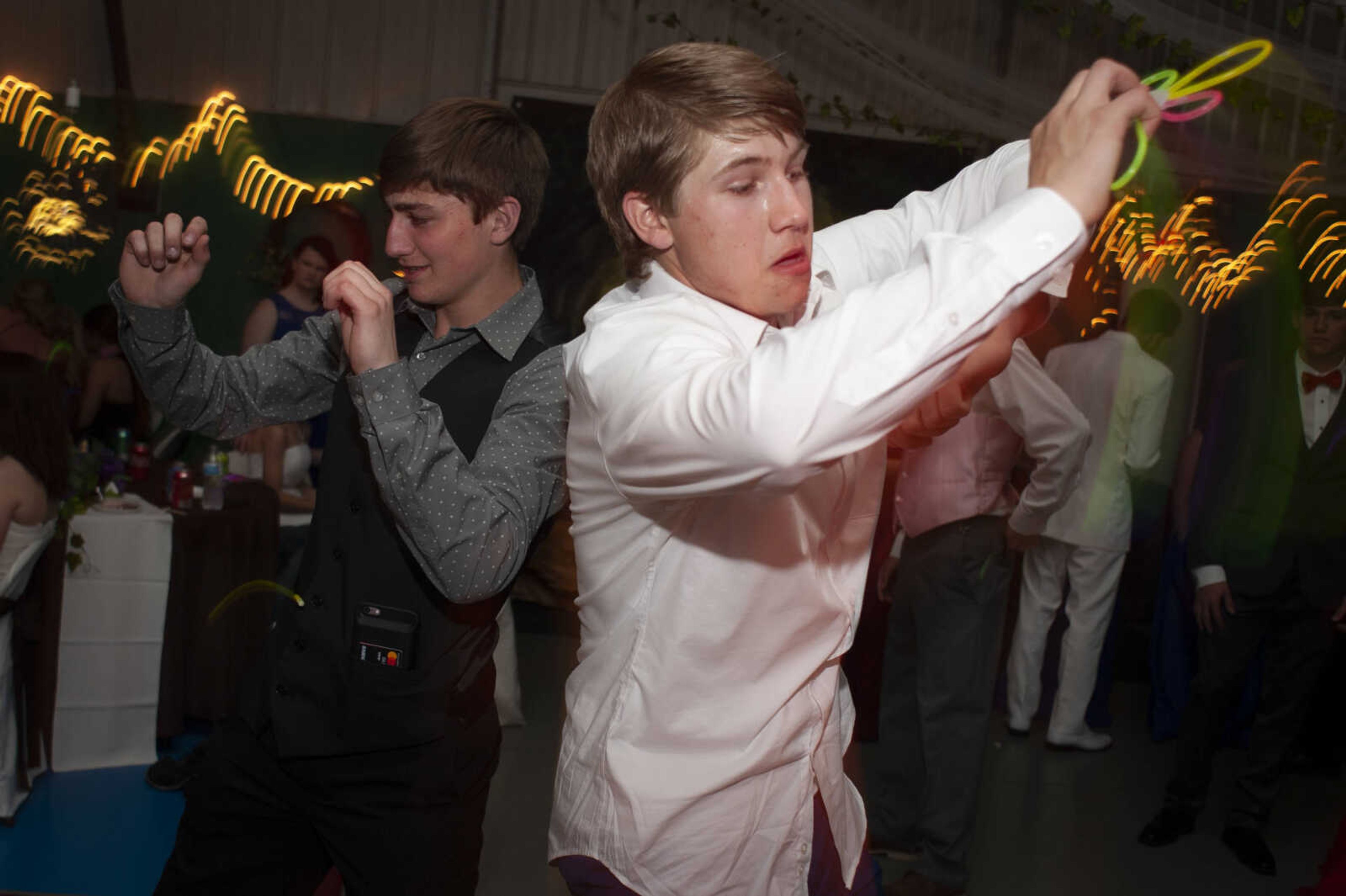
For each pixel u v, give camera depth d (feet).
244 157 20.81
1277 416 11.39
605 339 3.34
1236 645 11.44
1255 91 18.90
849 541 3.89
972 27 20.57
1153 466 13.70
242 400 5.44
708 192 3.26
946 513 9.31
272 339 15.12
